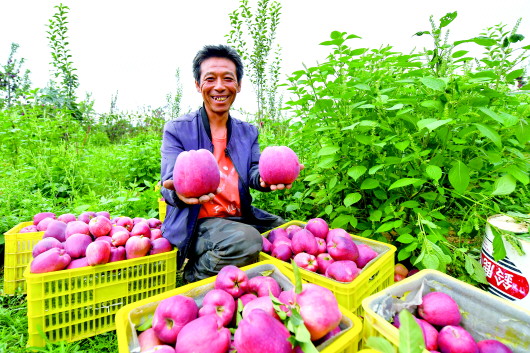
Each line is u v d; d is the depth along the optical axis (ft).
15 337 5.49
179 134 7.38
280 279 5.06
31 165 14.74
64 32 23.94
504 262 5.33
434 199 6.55
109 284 5.75
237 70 7.80
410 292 4.59
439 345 4.01
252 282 4.69
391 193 7.31
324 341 3.61
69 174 14.10
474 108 5.77
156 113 37.35
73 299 5.58
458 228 7.61
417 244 5.82
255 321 3.18
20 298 6.88
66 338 5.44
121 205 10.65
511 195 7.68
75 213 10.14
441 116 5.63
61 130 19.16
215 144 7.78
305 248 5.98
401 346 2.66
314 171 8.85
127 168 18.25
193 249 7.04
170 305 3.89
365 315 3.82
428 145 6.91
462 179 5.36
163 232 7.09
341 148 6.96
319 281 4.95
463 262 6.44
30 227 7.54
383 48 8.02
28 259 7.04
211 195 5.43
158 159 18.45
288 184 6.53
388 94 7.23
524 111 5.45
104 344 5.44
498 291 5.44
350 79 7.22
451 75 6.04
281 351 3.05
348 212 7.73
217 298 4.15
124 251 6.16
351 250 5.49
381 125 6.23
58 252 5.63
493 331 4.13
